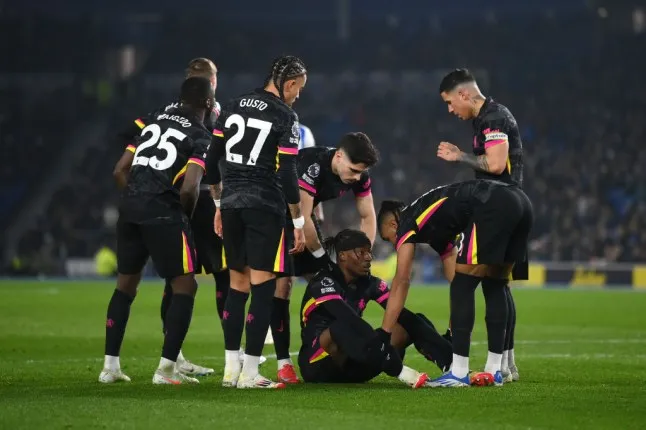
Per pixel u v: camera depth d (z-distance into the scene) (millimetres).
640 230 119625
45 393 25797
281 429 19844
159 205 28094
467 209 26734
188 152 28375
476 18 170875
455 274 27109
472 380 27406
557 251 120500
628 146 138625
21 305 70750
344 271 29078
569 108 146875
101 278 122750
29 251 129625
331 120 150625
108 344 28953
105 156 144750
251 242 26891
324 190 30562
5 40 158375
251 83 154250
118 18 164500
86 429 19812
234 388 26953
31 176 145375
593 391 26156
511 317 29250
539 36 159875
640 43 153625
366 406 23188
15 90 156250
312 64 159125
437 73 153625
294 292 85812
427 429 20000
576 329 55656
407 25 168125
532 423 21000
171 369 28125
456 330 26906
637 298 85500
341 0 163250
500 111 28188
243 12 173500
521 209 26531
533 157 139125
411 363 36062
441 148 28219
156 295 82875
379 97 152625
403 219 27453
